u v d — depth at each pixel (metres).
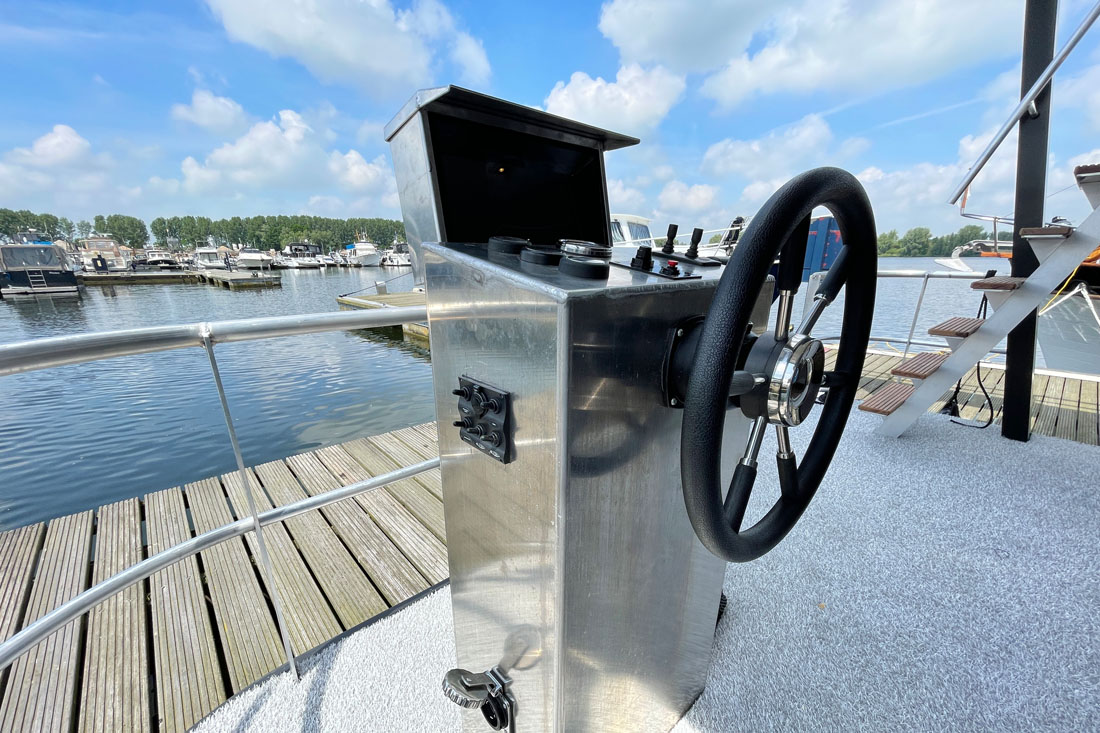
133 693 1.12
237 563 1.61
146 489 4.93
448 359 0.67
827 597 1.27
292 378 8.23
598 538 0.57
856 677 1.04
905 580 1.33
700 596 0.86
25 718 1.07
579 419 0.48
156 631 1.30
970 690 1.01
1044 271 1.81
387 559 1.61
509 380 0.55
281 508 1.00
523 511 0.58
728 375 0.43
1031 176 2.01
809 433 2.37
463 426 0.62
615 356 0.51
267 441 5.78
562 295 0.43
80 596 0.73
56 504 4.70
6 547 1.83
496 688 0.72
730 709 0.97
